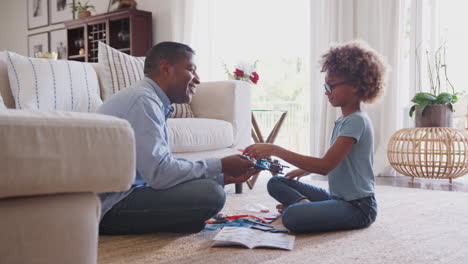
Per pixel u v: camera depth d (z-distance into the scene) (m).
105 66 2.83
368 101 1.79
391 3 3.95
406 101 4.10
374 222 1.91
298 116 5.59
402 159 3.54
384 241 1.59
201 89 3.10
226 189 3.04
